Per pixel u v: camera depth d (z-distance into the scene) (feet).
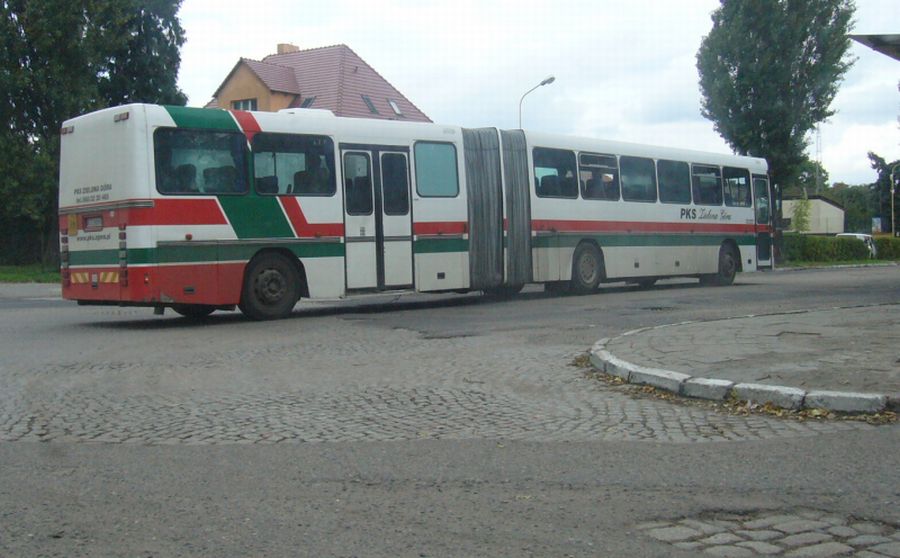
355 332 43.60
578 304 58.44
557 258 65.31
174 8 128.98
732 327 39.42
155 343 39.91
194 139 46.85
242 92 172.86
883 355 30.40
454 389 28.53
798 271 122.31
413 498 17.06
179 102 130.52
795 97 133.28
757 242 84.23
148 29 127.34
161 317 54.39
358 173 53.47
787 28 130.52
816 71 132.87
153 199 45.32
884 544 14.43
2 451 20.85
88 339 41.73
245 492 17.52
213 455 20.39
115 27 116.88
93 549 14.37
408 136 56.29
